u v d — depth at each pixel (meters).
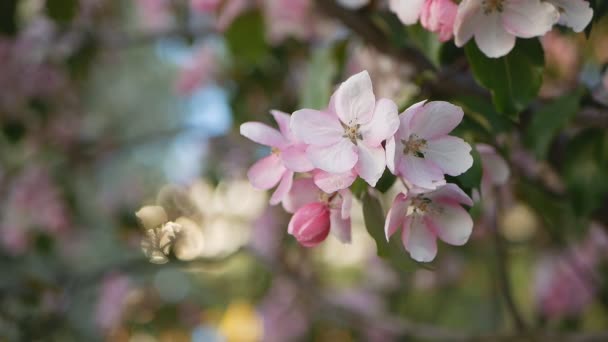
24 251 1.47
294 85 1.17
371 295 1.52
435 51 0.64
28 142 1.49
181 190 1.25
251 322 1.65
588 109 0.70
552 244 1.20
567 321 1.25
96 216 1.71
